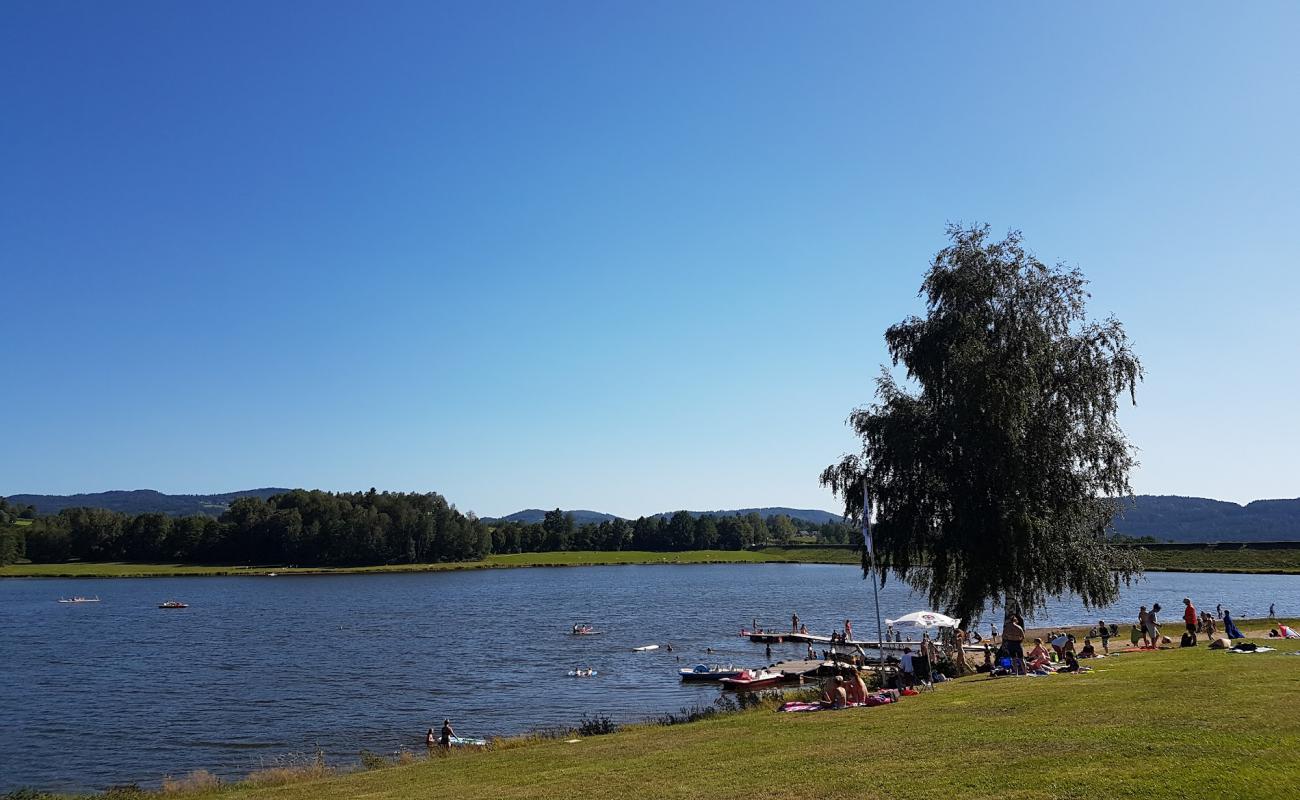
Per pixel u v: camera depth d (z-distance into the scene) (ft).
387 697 184.03
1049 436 137.69
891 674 119.24
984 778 47.62
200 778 101.04
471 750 100.07
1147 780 43.65
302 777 92.43
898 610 365.40
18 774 128.26
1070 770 47.24
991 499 134.00
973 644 173.58
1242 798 39.73
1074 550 134.92
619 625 327.47
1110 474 138.92
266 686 200.13
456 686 196.54
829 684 92.43
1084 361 140.15
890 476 145.38
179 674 220.02
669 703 169.27
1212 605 320.91
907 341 150.51
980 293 142.41
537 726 151.12
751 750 66.44
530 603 435.94
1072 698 75.66
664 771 60.85
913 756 56.34
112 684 205.98
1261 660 94.84
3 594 519.60
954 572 146.20
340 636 300.61
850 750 61.41
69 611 409.49
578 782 59.88
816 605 397.39
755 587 540.11
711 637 285.23
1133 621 270.46
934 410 143.02
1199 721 57.52
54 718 167.73
